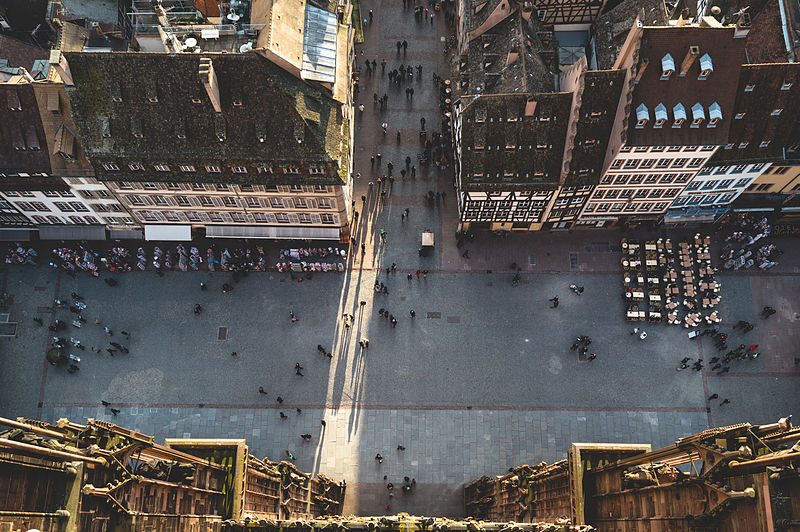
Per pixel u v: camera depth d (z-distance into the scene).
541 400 67.94
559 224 74.44
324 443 66.12
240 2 63.94
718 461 26.48
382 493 64.50
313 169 61.47
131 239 74.50
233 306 71.88
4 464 21.33
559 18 79.38
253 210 69.44
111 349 69.31
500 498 55.59
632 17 68.81
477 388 68.44
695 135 59.19
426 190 78.00
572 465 40.75
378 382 68.62
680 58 56.28
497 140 63.12
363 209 76.81
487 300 72.31
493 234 75.50
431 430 66.75
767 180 69.31
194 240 74.94
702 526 27.53
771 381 68.12
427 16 87.75
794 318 70.69
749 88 59.28
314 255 74.38
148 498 30.22
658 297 70.75
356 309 71.81
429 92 83.62
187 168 61.53
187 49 59.44
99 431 29.06
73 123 60.09
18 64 70.06
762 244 74.19
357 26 84.44
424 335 70.69
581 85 58.84
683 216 72.81
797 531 21.09
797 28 63.97
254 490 42.56
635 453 41.22
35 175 62.88
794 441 26.17
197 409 67.44
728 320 70.75
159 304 71.75
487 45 69.38
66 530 23.47
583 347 69.62
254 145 59.59
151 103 57.91
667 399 67.75
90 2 71.69
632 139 58.97
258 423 66.88
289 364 69.44
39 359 68.94
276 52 55.97
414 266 74.06
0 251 73.62
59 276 72.50
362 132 81.12
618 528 37.56
